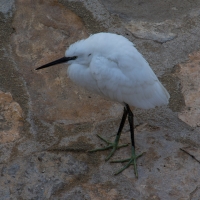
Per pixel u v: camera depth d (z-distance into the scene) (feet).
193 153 23.31
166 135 24.41
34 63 28.40
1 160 22.86
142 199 21.25
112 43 22.09
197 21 31.19
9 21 30.68
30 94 26.50
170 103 26.07
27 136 24.13
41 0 32.14
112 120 25.44
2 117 24.95
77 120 25.31
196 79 27.45
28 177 22.12
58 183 21.89
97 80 22.34
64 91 26.96
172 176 22.31
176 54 29.04
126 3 32.50
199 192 21.53
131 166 22.90
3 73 27.50
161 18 31.40
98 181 22.08
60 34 30.25
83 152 23.53
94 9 31.76
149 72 22.35
